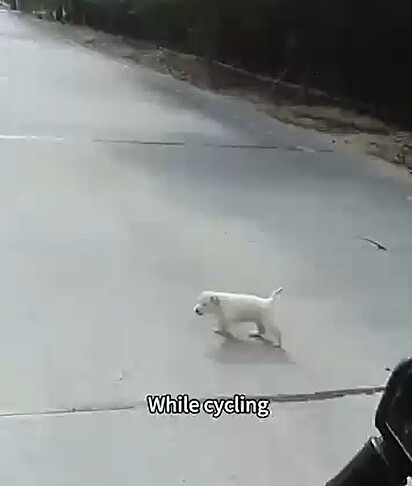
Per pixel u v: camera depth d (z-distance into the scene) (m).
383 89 12.55
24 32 26.89
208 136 11.00
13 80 15.04
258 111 13.39
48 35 26.23
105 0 28.05
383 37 12.48
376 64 12.68
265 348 5.39
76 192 7.82
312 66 14.61
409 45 11.89
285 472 4.54
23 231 6.77
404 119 12.06
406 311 5.97
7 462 4.49
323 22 14.17
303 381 5.13
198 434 4.72
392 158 10.09
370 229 7.44
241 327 5.54
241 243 6.89
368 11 12.83
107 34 27.09
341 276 6.42
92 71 17.55
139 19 24.61
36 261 6.25
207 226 7.22
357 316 5.84
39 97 13.19
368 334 5.64
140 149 9.82
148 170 8.77
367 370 5.26
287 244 6.96
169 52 21.56
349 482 2.29
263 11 16.41
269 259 6.63
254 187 8.44
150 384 5.02
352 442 4.73
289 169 9.29
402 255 6.90
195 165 9.16
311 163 9.69
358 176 9.08
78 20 31.20
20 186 7.83
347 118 12.77
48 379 5.01
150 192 8.02
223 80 16.77
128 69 18.34
